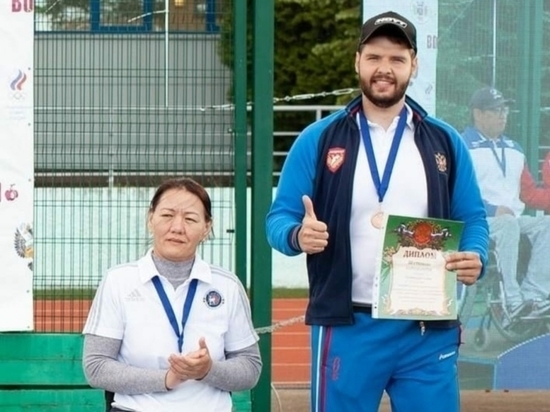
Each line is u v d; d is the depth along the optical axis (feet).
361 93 17.70
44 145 22.62
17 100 22.17
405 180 17.26
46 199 22.66
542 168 23.29
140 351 15.81
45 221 22.66
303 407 29.81
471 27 22.98
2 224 22.29
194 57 22.76
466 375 23.54
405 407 17.67
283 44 84.12
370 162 17.28
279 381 35.09
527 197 23.30
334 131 17.52
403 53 17.08
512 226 23.35
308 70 83.46
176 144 22.80
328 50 82.94
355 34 82.89
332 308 17.37
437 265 17.17
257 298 22.53
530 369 23.52
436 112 23.07
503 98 23.15
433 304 17.16
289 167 17.76
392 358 17.44
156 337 15.81
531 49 23.12
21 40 22.11
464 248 17.71
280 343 42.47
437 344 17.57
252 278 22.56
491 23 23.02
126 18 22.62
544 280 23.41
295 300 51.57
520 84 23.15
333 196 17.33
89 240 22.76
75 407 22.67
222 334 16.06
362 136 17.42
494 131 23.18
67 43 22.57
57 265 22.74
